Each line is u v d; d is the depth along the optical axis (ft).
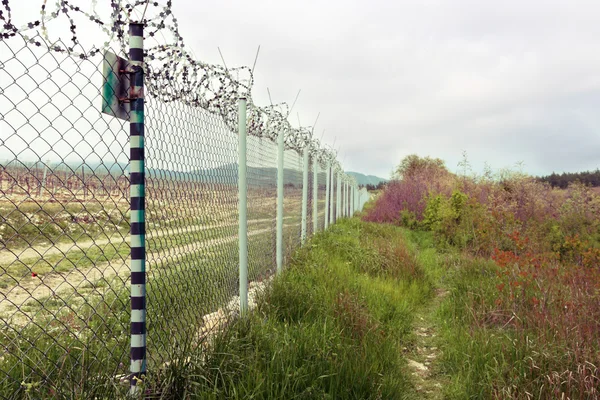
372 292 19.85
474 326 16.33
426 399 12.38
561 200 40.57
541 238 32.24
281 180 21.15
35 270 21.06
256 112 16.19
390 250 28.50
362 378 10.91
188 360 9.93
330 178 46.68
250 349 11.31
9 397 8.05
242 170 14.47
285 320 14.28
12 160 6.14
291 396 9.51
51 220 7.43
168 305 9.84
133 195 8.16
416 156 124.57
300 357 11.28
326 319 14.56
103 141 7.39
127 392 8.25
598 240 31.91
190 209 10.66
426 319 19.66
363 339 13.74
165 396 8.73
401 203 63.67
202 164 11.33
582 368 11.98
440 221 44.06
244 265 14.48
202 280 11.63
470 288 21.50
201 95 11.07
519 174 46.57
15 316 14.64
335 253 27.27
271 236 20.31
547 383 11.73
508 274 20.93
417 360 15.17
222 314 12.93
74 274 21.43
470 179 54.03
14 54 6.10
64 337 11.18
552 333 14.69
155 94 8.80
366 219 67.67
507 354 13.57
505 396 11.36
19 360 9.00
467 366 13.64
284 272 19.72
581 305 16.56
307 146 28.99
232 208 14.14
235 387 9.34
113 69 7.60
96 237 28.55
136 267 8.31
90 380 8.17
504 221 35.29
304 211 28.84
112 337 11.49
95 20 7.19
